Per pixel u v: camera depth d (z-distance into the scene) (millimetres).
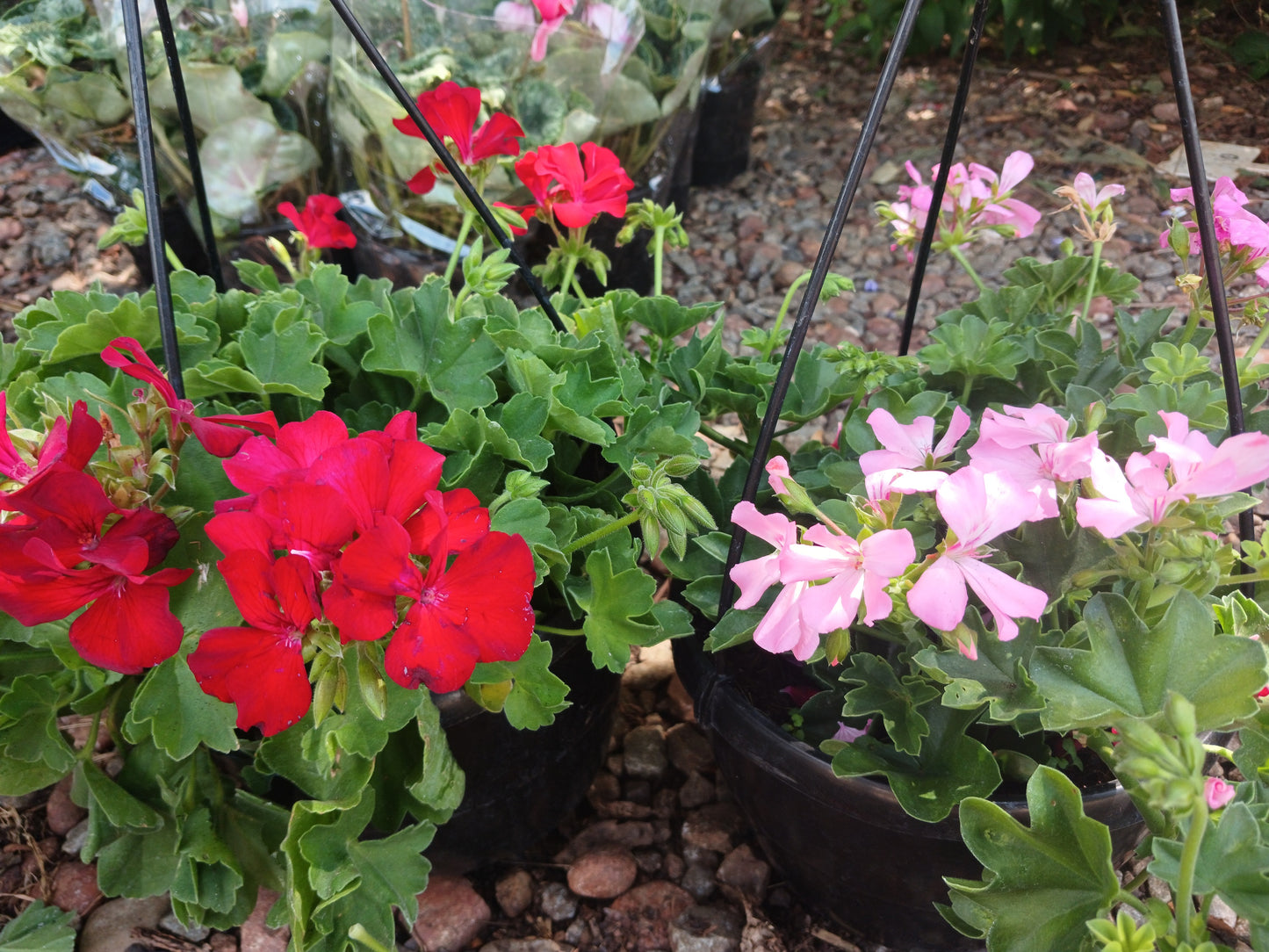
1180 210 564
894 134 1393
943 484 345
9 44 926
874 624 445
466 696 457
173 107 918
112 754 612
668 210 622
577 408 494
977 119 1401
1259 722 373
